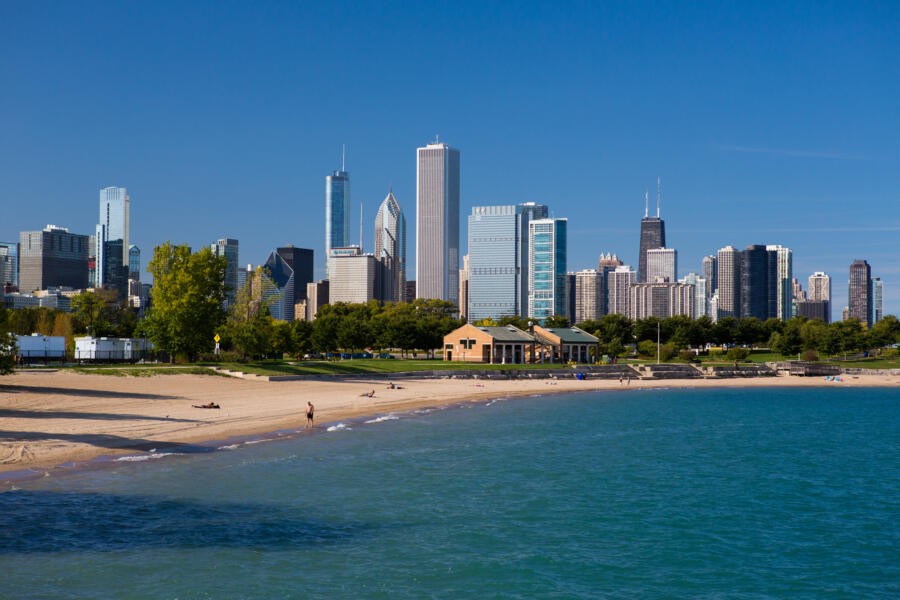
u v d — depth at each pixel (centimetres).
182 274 12675
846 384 18888
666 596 3212
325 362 16050
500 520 4269
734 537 4088
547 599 3128
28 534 3625
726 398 14125
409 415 9338
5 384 8250
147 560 3369
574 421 9325
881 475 5909
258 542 3697
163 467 5231
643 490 5175
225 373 11594
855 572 3566
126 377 10050
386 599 3061
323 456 6003
